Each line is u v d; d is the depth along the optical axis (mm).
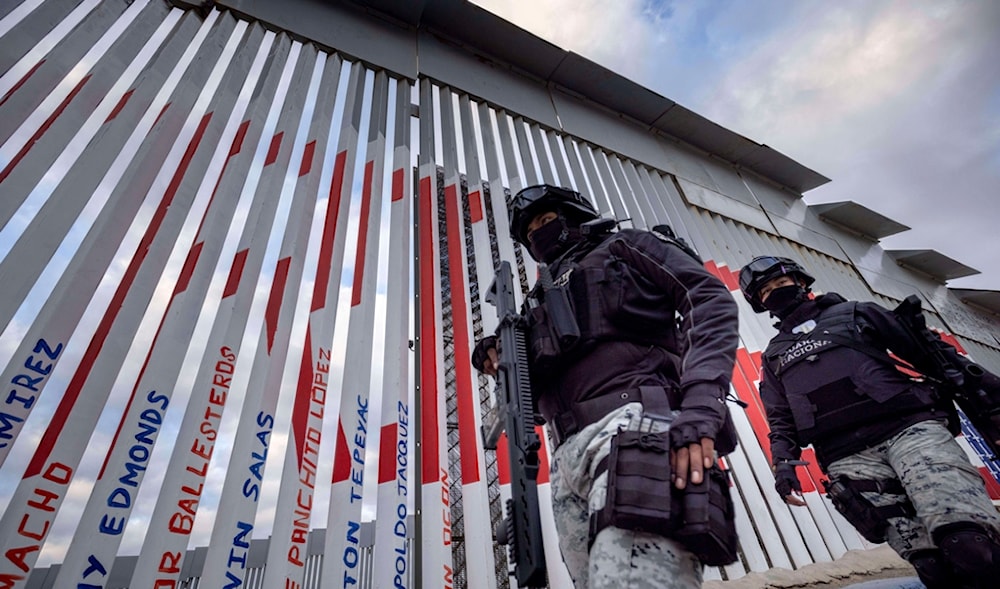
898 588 2115
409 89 4504
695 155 6754
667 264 1111
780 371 2146
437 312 3176
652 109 6344
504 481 2717
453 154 4301
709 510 748
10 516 1648
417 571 2287
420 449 2629
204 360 2312
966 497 1473
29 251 2111
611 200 5117
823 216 7785
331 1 4582
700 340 980
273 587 1934
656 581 745
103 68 2852
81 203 2373
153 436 2016
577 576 1011
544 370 1116
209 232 2654
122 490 1846
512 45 5512
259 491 2131
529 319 1197
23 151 2369
